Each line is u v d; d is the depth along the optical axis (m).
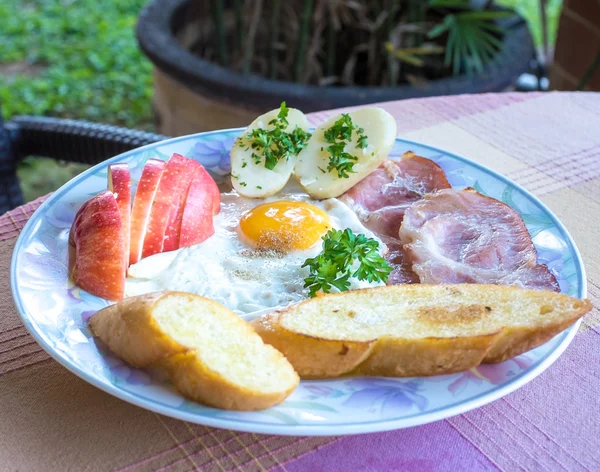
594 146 0.54
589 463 0.33
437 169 0.47
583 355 0.37
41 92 1.31
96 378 0.32
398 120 0.56
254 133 0.47
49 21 1.57
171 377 0.33
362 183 0.47
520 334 0.34
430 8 1.00
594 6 0.87
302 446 0.33
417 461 0.33
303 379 0.34
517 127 0.55
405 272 0.41
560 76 0.98
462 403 0.33
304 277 0.41
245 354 0.33
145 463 0.32
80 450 0.32
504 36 0.94
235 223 0.45
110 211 0.39
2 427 0.33
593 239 0.45
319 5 0.95
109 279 0.38
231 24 1.04
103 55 1.45
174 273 0.40
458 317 0.34
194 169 0.44
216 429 0.33
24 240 0.39
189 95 0.90
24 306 0.35
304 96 0.80
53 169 1.14
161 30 0.91
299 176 0.47
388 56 0.97
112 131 0.60
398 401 0.33
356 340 0.33
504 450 0.33
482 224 0.42
